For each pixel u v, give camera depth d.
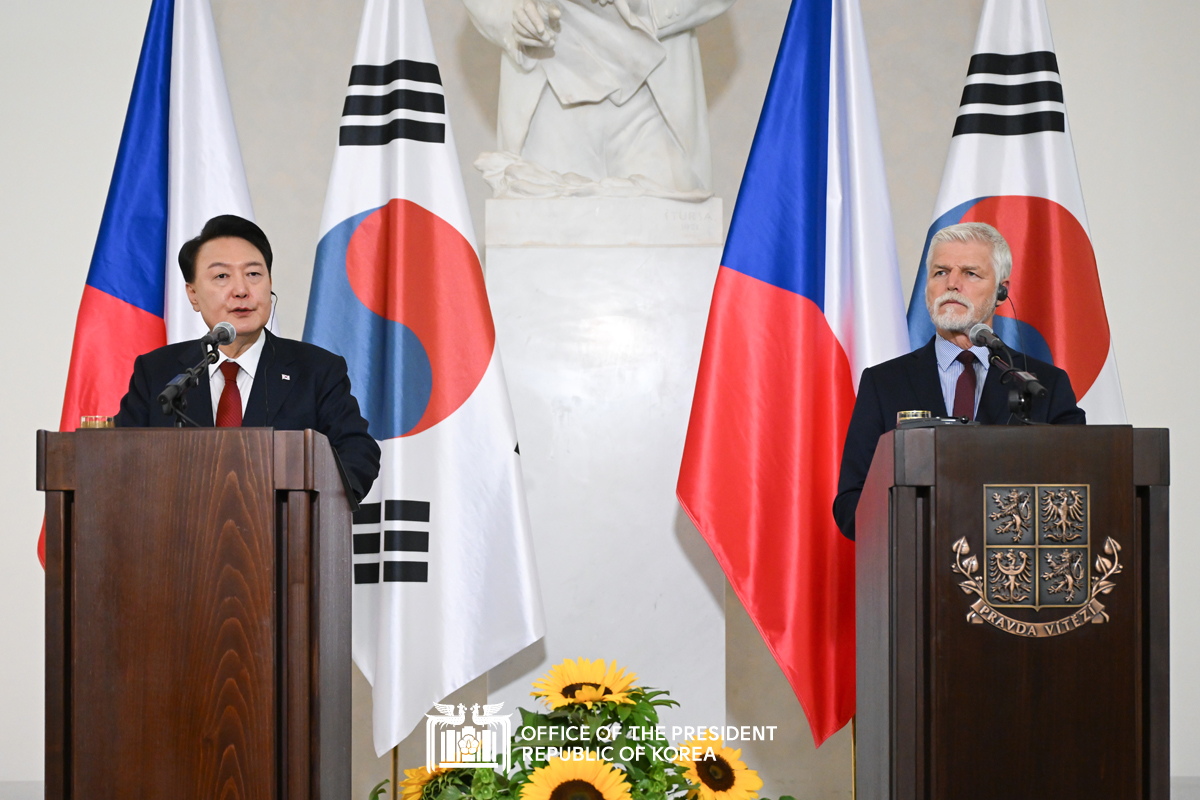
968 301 3.89
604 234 5.12
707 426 4.71
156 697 2.66
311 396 3.76
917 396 3.90
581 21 5.27
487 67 6.80
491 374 4.82
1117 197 6.38
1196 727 6.10
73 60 6.57
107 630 2.67
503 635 4.66
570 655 4.96
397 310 4.84
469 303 4.87
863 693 3.35
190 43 5.21
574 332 5.09
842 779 6.50
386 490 4.73
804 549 4.64
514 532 4.71
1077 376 4.89
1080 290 4.94
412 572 4.68
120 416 3.70
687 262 5.11
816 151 4.99
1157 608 2.82
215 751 2.64
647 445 5.05
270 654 2.67
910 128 6.78
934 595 2.78
